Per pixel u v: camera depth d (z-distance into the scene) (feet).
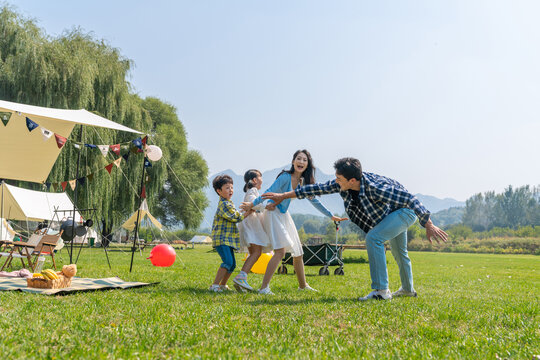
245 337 8.71
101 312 10.97
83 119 29.30
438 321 11.20
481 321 11.34
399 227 15.34
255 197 18.22
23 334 8.17
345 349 7.96
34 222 56.54
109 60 61.11
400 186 15.96
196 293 15.60
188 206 113.50
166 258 27.84
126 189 70.69
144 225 57.82
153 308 11.60
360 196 15.43
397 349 8.12
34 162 34.53
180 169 110.11
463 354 7.93
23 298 13.20
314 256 32.14
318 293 17.13
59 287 16.19
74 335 8.29
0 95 51.01
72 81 52.90
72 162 54.03
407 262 16.69
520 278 33.94
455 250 187.73
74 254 55.01
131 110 66.08
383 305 13.37
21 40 52.75
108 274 24.21
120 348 7.44
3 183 39.78
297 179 17.85
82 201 57.41
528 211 471.62
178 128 119.75
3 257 37.60
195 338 8.32
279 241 16.78
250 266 16.94
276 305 12.95
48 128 30.81
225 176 17.08
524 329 10.36
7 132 30.83
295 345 8.16
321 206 19.51
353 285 22.34
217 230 17.21
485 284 26.20
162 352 7.49
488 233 310.04
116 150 30.19
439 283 25.75
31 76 50.57
